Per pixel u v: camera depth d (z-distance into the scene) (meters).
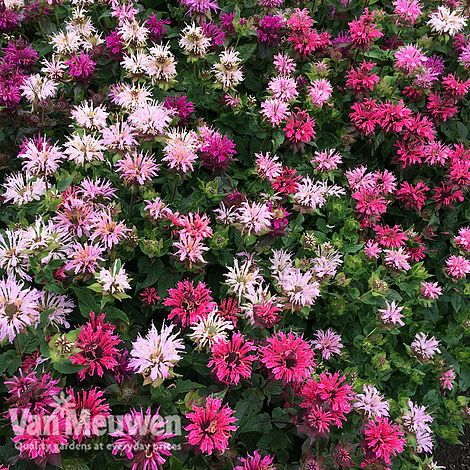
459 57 0.98
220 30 0.90
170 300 0.62
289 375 0.58
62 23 0.96
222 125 0.90
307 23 0.92
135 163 0.70
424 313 0.86
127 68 0.80
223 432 0.53
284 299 0.69
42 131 0.83
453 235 0.91
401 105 0.88
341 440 0.63
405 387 0.82
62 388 0.52
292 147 0.85
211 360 0.58
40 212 0.68
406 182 0.90
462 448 0.91
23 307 0.56
